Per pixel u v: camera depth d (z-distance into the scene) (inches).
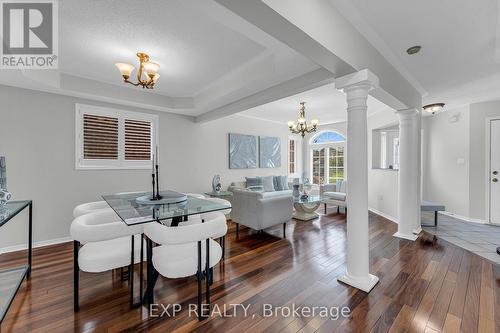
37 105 124.4
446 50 93.4
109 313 72.5
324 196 219.3
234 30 82.4
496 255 116.1
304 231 156.7
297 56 87.1
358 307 75.6
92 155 141.9
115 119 150.3
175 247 79.8
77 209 92.7
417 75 119.1
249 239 141.2
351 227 90.2
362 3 66.3
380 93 101.7
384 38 84.7
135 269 101.5
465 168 182.4
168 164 172.9
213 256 77.4
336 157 272.2
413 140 139.5
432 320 69.2
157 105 156.1
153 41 89.7
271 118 242.8
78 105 136.3
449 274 96.7
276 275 96.6
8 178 117.9
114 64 110.0
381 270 100.6
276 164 260.7
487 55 97.3
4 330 65.1
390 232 152.2
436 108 169.3
